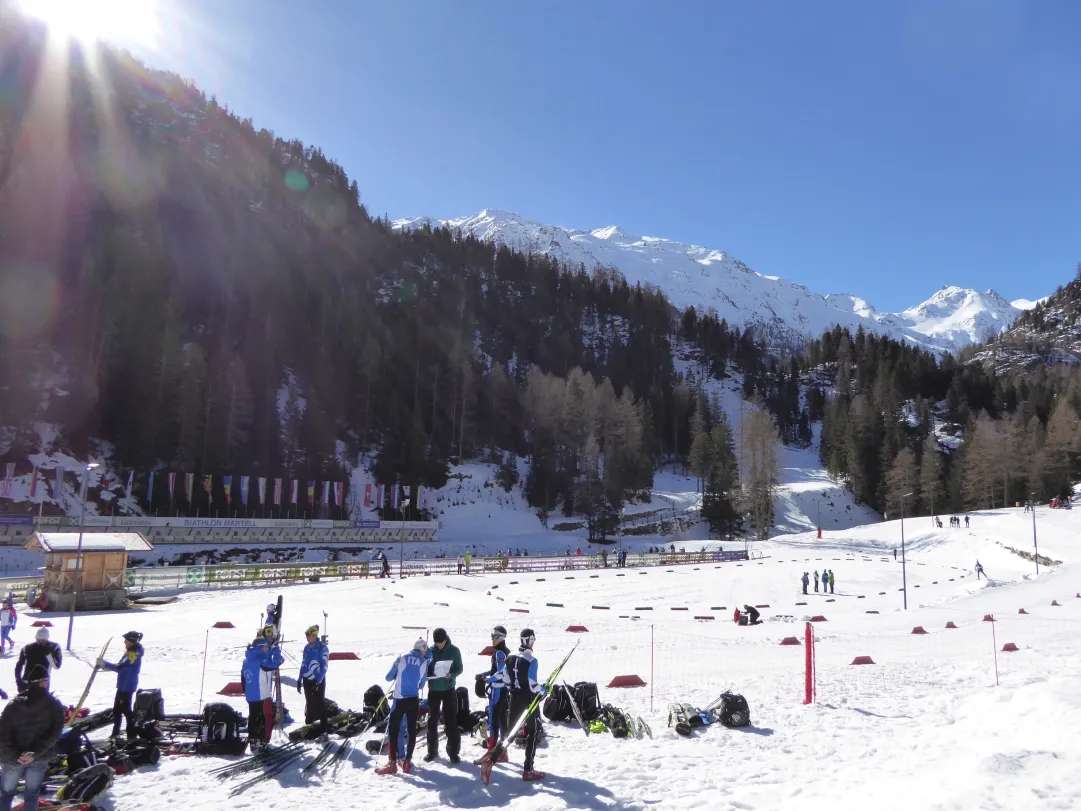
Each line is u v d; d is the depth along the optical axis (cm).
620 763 946
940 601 3797
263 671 988
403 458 9494
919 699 1424
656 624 2756
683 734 1125
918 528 7894
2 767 655
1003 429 11119
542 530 9188
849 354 18425
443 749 992
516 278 18300
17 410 6669
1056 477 9781
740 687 1547
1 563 4684
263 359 8719
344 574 4597
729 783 867
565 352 15300
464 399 10519
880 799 743
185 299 9462
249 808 748
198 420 7200
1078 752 794
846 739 1097
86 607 2891
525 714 877
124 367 7431
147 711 1043
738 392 17688
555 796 799
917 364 15925
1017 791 689
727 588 4416
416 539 7862
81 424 7031
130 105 14550
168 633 2233
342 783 838
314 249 13338
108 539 3033
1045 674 1656
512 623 2625
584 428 10619
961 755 902
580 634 2416
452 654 945
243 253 10875
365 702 1120
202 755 938
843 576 5169
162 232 10319
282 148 18238
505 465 10406
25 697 653
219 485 7231
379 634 2259
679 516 10088
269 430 8219
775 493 10931
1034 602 3512
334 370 9800
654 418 13688
